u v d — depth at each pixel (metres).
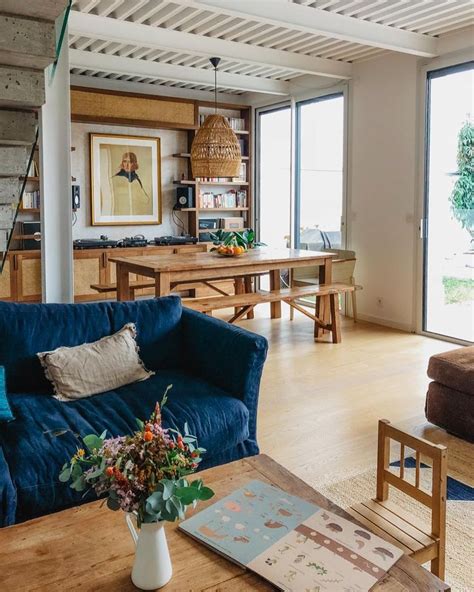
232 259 5.31
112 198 7.62
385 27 5.07
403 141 5.92
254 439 2.81
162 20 4.86
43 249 4.04
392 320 6.23
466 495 2.68
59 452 2.18
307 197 7.45
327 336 5.78
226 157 6.07
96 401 2.62
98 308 3.05
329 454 3.12
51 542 1.50
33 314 2.87
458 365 3.31
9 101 3.08
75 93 7.01
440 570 1.80
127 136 7.65
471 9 4.68
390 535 1.79
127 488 1.29
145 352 3.05
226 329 2.91
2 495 2.00
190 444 1.45
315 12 4.61
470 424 3.24
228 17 4.88
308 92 7.18
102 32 4.86
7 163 3.73
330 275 5.77
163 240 7.63
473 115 5.29
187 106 7.79
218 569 1.39
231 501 1.67
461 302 5.56
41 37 2.86
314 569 1.37
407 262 6.00
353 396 4.04
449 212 5.60
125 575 1.38
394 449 3.15
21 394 2.71
